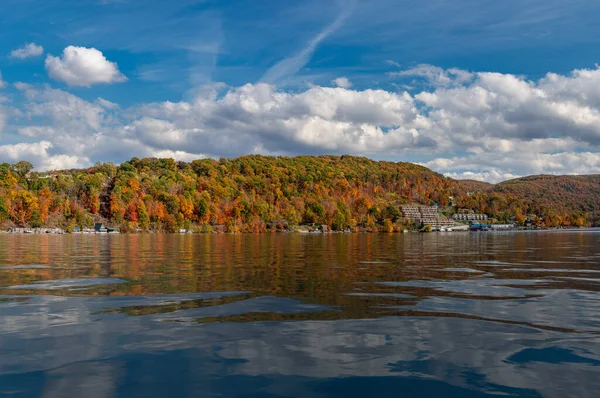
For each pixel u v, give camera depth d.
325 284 15.62
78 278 17.31
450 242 67.56
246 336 8.74
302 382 6.50
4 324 9.64
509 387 6.30
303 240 81.44
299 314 10.62
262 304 11.81
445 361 7.36
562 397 5.95
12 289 14.45
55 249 41.81
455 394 6.07
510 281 16.56
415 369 7.01
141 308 11.29
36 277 17.69
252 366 7.12
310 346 8.13
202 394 6.05
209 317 10.30
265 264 24.03
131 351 7.83
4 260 26.84
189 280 16.67
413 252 37.19
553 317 10.37
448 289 14.51
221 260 26.92
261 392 6.14
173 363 7.24
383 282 16.16
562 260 27.45
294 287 14.84
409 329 9.27
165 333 8.95
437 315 10.54
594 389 6.21
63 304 11.81
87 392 6.09
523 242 64.56
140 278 17.33
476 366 7.13
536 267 22.42
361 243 64.12
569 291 14.14
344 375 6.77
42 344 8.21
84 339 8.54
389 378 6.64
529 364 7.21
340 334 8.90
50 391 6.12
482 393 6.10
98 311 10.94
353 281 16.45
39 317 10.29
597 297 13.02
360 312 10.84
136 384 6.38
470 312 10.88
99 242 65.00
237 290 14.17
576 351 7.84
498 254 34.00
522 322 9.87
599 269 21.39
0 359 7.39
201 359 7.44
